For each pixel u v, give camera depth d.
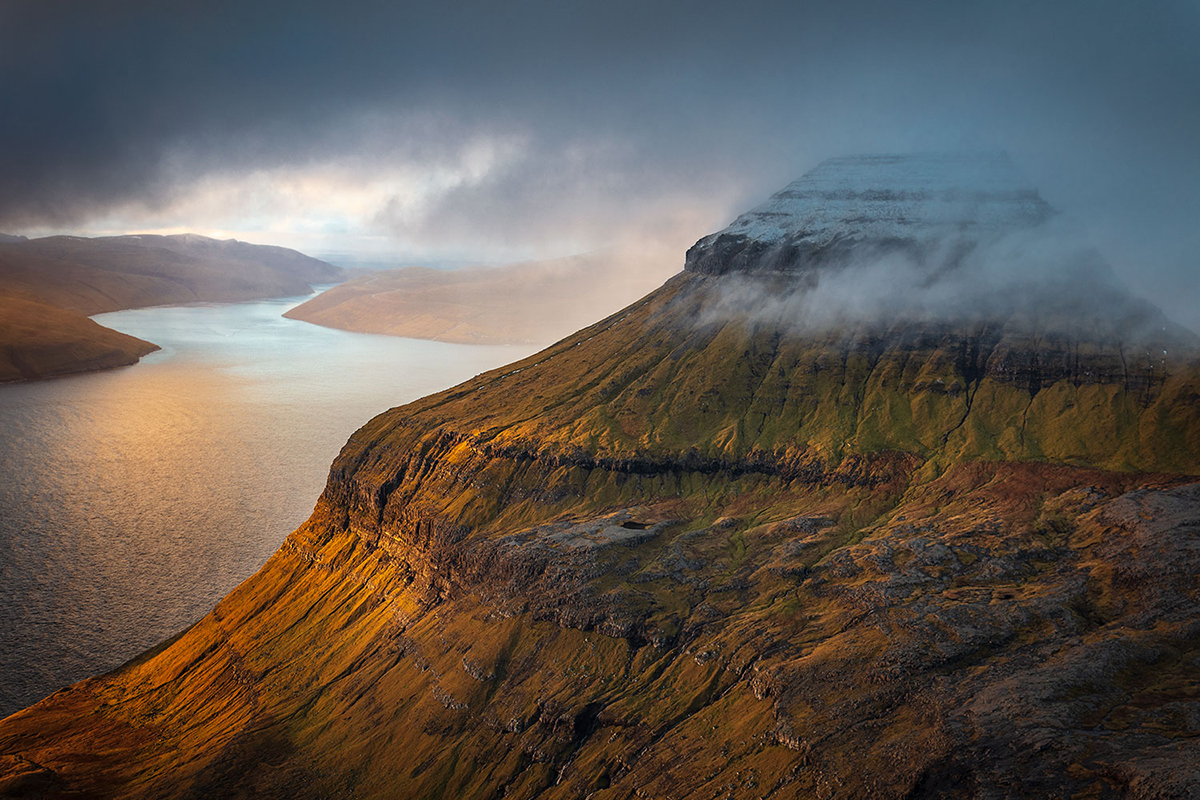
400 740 174.50
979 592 150.50
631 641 169.00
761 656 149.88
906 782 111.44
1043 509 180.50
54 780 178.88
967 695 122.81
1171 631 127.31
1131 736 107.19
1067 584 147.38
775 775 124.31
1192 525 151.25
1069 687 118.25
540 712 163.38
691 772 133.75
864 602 154.62
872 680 131.88
